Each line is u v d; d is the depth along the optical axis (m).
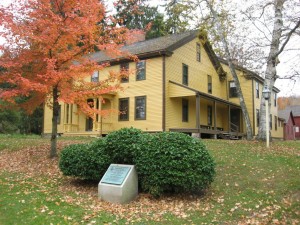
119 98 22.06
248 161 10.16
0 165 10.95
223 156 11.02
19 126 32.88
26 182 8.30
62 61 10.88
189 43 23.50
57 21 9.86
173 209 6.37
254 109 27.70
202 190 7.54
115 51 10.88
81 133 22.38
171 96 20.48
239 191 7.42
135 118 21.11
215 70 27.75
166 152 6.89
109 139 7.75
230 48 18.33
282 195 7.03
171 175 6.77
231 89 28.58
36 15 9.88
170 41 22.17
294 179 8.07
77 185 8.20
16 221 5.43
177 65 21.70
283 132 38.41
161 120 19.91
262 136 16.42
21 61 10.24
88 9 10.33
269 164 9.73
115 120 22.05
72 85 11.52
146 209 6.39
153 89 20.48
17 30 9.51
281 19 14.65
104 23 11.20
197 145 7.18
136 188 7.20
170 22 19.33
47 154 12.52
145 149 7.15
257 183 7.93
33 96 11.74
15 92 9.84
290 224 5.50
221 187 7.75
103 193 6.98
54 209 6.13
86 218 5.67
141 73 21.16
